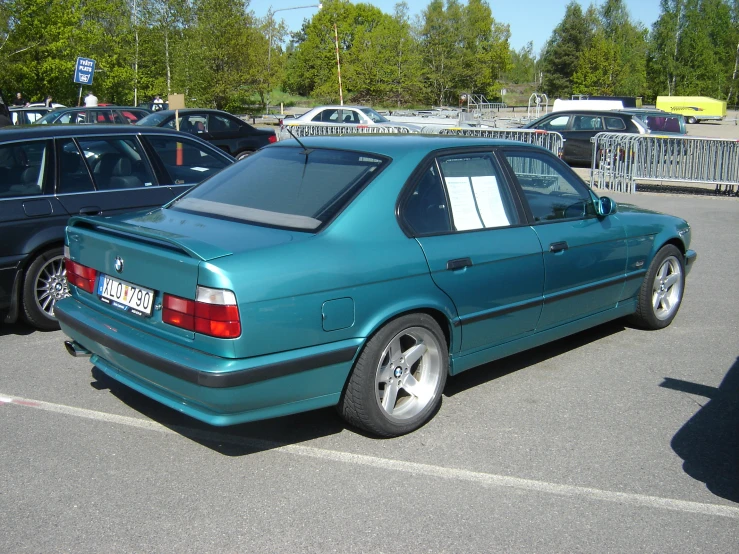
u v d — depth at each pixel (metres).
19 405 4.46
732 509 3.41
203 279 3.35
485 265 4.30
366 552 3.01
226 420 3.43
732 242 10.24
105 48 32.91
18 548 3.00
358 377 3.80
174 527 3.17
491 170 4.63
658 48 76.94
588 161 20.42
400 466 3.76
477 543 3.09
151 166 6.43
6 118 12.62
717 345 5.81
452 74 58.97
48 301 5.86
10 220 5.51
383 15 75.00
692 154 15.10
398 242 3.92
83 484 3.53
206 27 38.00
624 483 3.63
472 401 4.63
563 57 83.44
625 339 5.95
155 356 3.50
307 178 4.22
